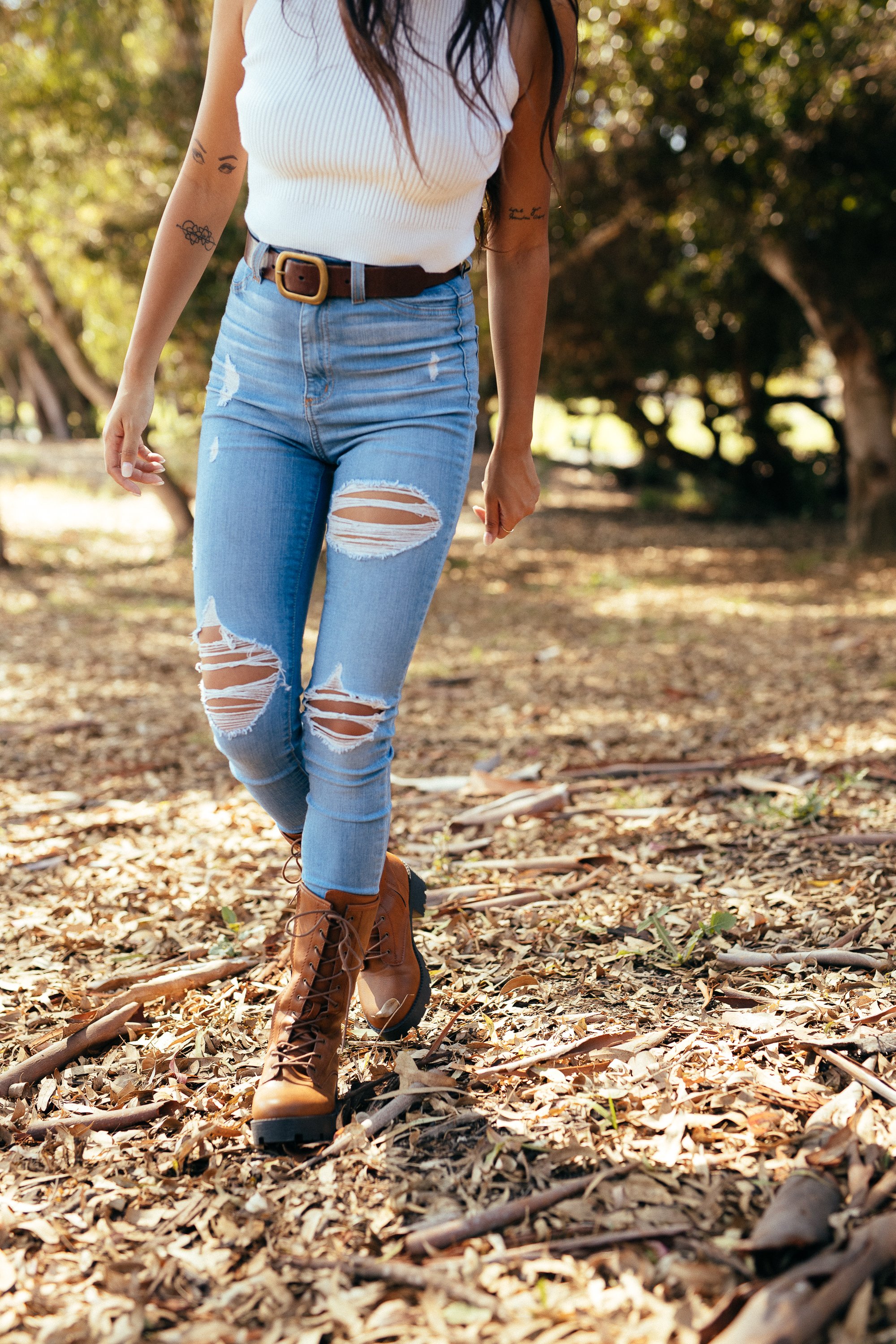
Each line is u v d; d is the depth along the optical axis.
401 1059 1.84
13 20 10.65
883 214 12.24
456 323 1.60
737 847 3.03
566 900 2.70
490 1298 1.28
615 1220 1.41
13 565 12.32
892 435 13.98
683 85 10.09
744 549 15.63
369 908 1.71
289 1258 1.39
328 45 1.48
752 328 17.58
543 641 8.32
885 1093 1.63
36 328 16.88
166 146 11.22
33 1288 1.36
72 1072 1.95
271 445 1.63
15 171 11.52
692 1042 1.88
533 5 1.54
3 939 2.63
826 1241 1.32
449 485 1.60
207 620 1.65
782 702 5.52
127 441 1.77
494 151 1.54
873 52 10.20
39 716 5.56
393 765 4.42
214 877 3.02
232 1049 1.98
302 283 1.54
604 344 17.05
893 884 2.61
